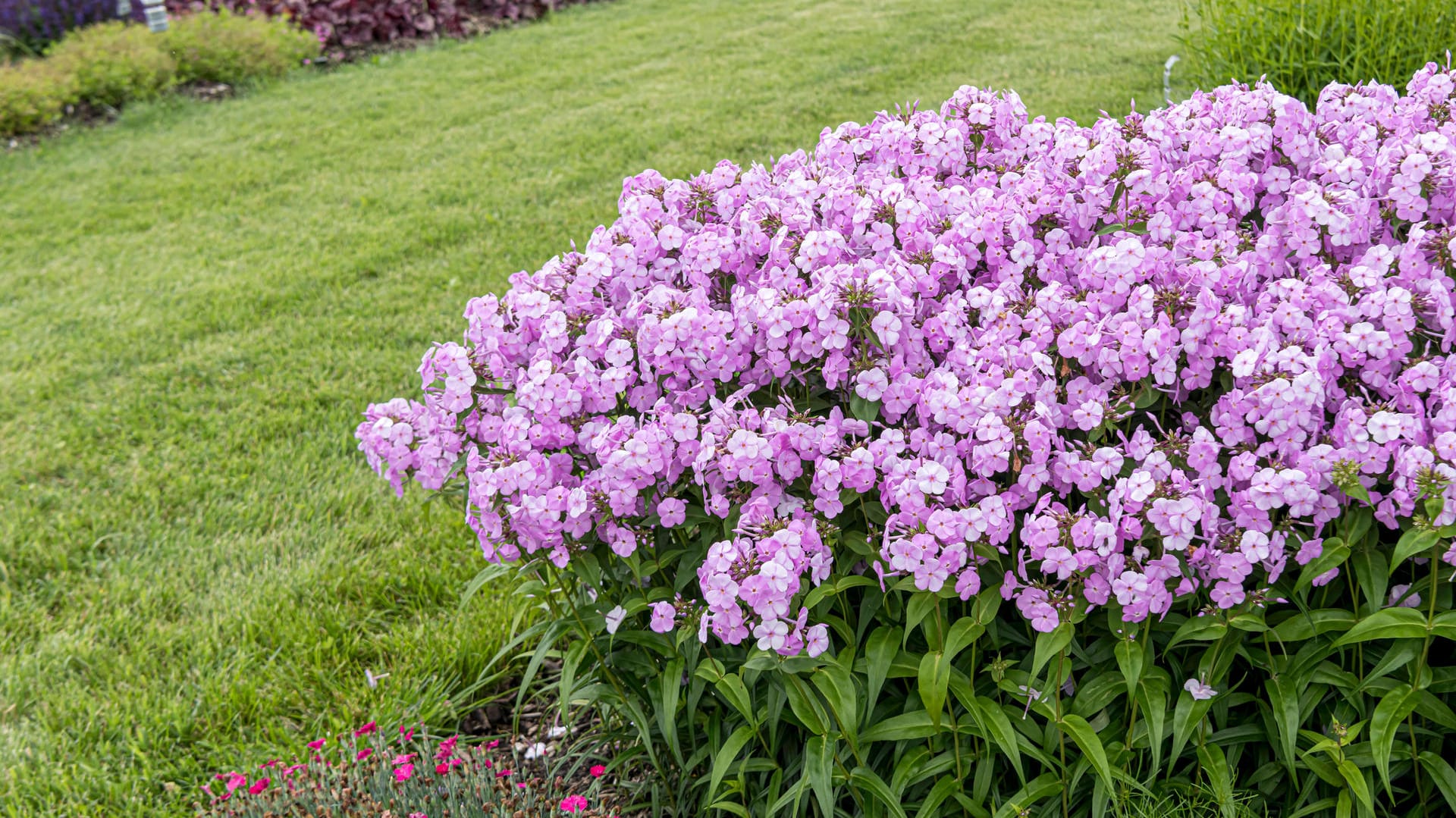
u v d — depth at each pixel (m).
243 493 4.51
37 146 9.70
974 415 2.24
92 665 3.63
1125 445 2.28
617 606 2.52
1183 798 2.34
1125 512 2.17
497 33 12.98
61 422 5.20
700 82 10.08
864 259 2.48
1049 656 2.17
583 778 2.97
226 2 12.80
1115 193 2.68
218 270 6.82
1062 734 2.33
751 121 8.68
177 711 3.31
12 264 7.21
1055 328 2.45
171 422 5.08
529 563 2.56
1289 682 2.27
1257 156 2.80
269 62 11.44
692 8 13.60
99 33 11.27
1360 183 2.57
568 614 2.66
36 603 3.98
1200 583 2.28
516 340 2.65
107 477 4.72
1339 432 2.21
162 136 9.72
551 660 3.48
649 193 2.91
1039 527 2.14
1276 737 2.32
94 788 3.10
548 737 3.20
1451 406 2.13
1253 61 5.84
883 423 2.54
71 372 5.66
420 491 4.39
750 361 2.54
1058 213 2.78
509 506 2.43
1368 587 2.20
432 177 8.16
